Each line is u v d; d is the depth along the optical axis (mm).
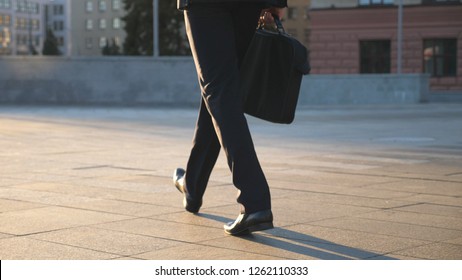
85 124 28812
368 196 10141
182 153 17047
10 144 19359
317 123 31219
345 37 73688
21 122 29797
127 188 10867
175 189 10766
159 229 7723
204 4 7000
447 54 70625
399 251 6742
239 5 7078
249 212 7031
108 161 15062
